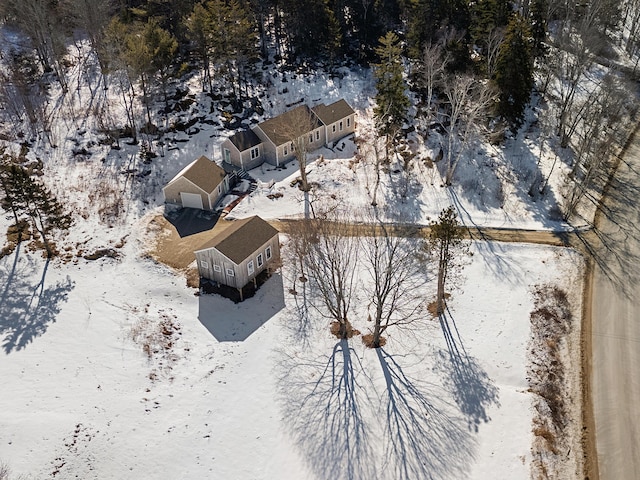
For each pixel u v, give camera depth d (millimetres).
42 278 47562
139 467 34062
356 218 55844
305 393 39000
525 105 71000
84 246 51219
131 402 37906
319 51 79625
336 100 75000
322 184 60625
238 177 62375
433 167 63031
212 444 35594
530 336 43312
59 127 65250
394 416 37344
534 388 39562
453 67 65812
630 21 94000
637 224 54969
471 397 38688
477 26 71375
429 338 43250
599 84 72000
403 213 56594
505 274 49094
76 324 43656
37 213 50875
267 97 74125
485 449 35344
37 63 74812
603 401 38875
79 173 59906
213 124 68812
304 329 44219
